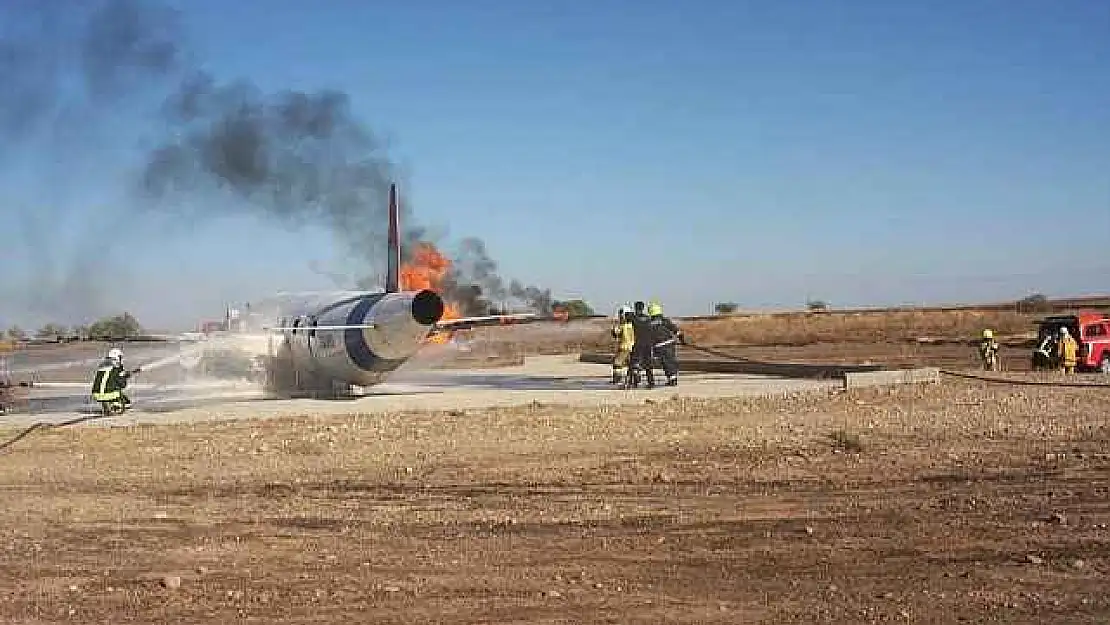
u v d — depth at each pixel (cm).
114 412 2756
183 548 1285
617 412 2656
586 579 1127
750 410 2662
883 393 3038
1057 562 1170
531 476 1789
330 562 1209
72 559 1233
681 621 971
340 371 3253
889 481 1697
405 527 1400
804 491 1623
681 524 1402
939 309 12556
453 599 1050
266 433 2325
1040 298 12912
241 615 1000
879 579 1114
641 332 3441
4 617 1002
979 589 1066
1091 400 2792
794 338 9206
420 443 2162
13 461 2012
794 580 1116
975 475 1738
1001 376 3622
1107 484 1642
